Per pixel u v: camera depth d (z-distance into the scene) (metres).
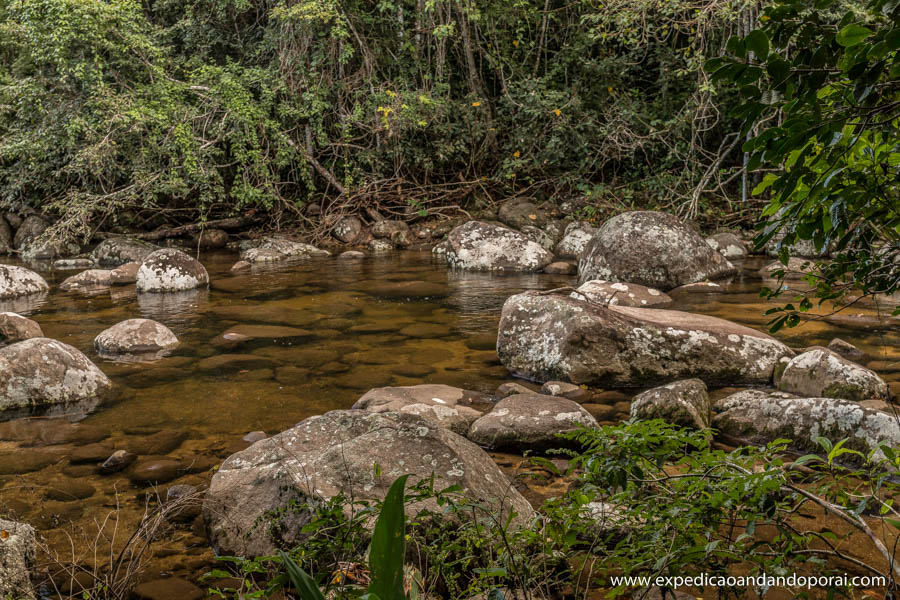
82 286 10.30
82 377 5.23
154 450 4.19
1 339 6.57
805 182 1.55
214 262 12.53
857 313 7.51
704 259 9.77
